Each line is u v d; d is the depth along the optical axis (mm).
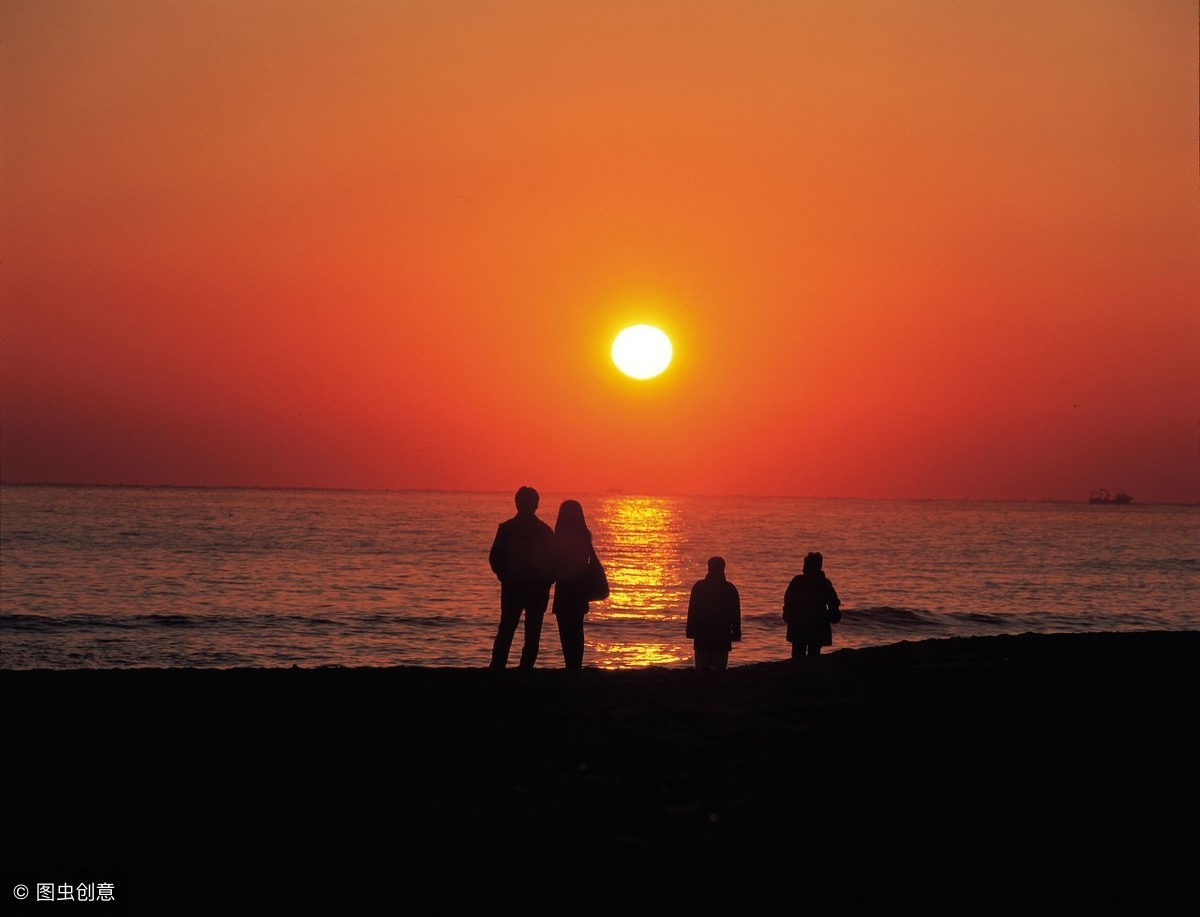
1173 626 106250
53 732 22188
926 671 26672
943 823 16625
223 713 23859
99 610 102688
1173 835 16250
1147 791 18031
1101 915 14023
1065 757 19703
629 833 16234
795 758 19781
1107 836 16203
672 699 25047
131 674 29750
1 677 29016
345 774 19172
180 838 16234
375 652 78125
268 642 82875
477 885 14656
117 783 18766
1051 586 154125
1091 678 25109
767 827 16438
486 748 20719
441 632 89750
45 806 17625
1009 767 19203
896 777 18688
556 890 14547
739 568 183500
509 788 18312
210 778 19016
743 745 20688
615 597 130500
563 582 32219
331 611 104562
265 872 15016
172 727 22578
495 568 32188
